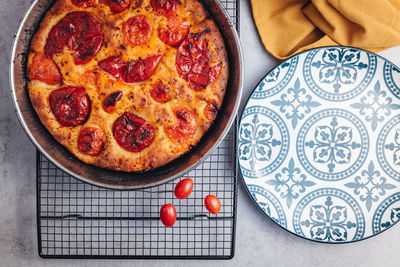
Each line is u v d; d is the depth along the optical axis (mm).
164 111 613
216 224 709
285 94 705
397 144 717
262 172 707
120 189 594
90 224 704
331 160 715
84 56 607
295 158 711
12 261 707
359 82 712
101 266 708
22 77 607
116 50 608
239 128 695
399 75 706
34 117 615
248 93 714
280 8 696
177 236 710
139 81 614
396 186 717
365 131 716
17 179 706
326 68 708
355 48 696
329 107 713
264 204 708
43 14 616
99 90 608
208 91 622
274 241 719
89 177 604
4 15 693
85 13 610
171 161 624
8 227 706
